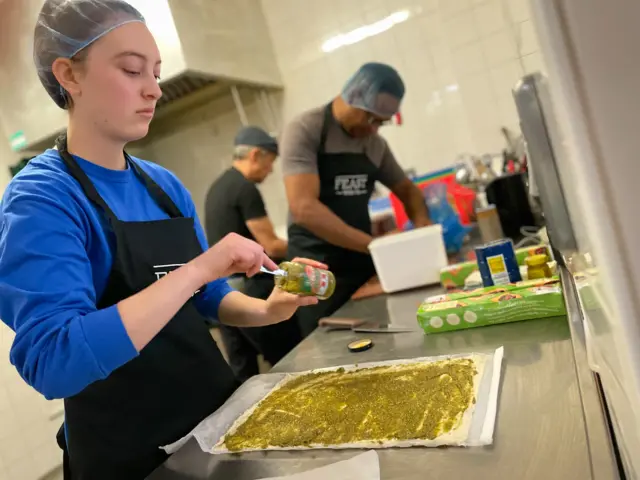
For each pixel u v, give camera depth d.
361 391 0.82
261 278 2.22
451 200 1.89
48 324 0.68
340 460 0.64
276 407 0.83
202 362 0.96
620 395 0.43
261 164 2.30
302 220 1.78
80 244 0.79
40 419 2.25
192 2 2.27
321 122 1.82
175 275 0.75
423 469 0.58
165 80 2.28
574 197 0.39
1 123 2.55
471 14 2.24
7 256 0.72
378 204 2.35
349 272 1.82
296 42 2.71
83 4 0.82
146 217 1.00
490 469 0.54
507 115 2.27
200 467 0.71
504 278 1.15
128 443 0.87
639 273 0.31
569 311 0.87
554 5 0.30
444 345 0.95
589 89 0.30
